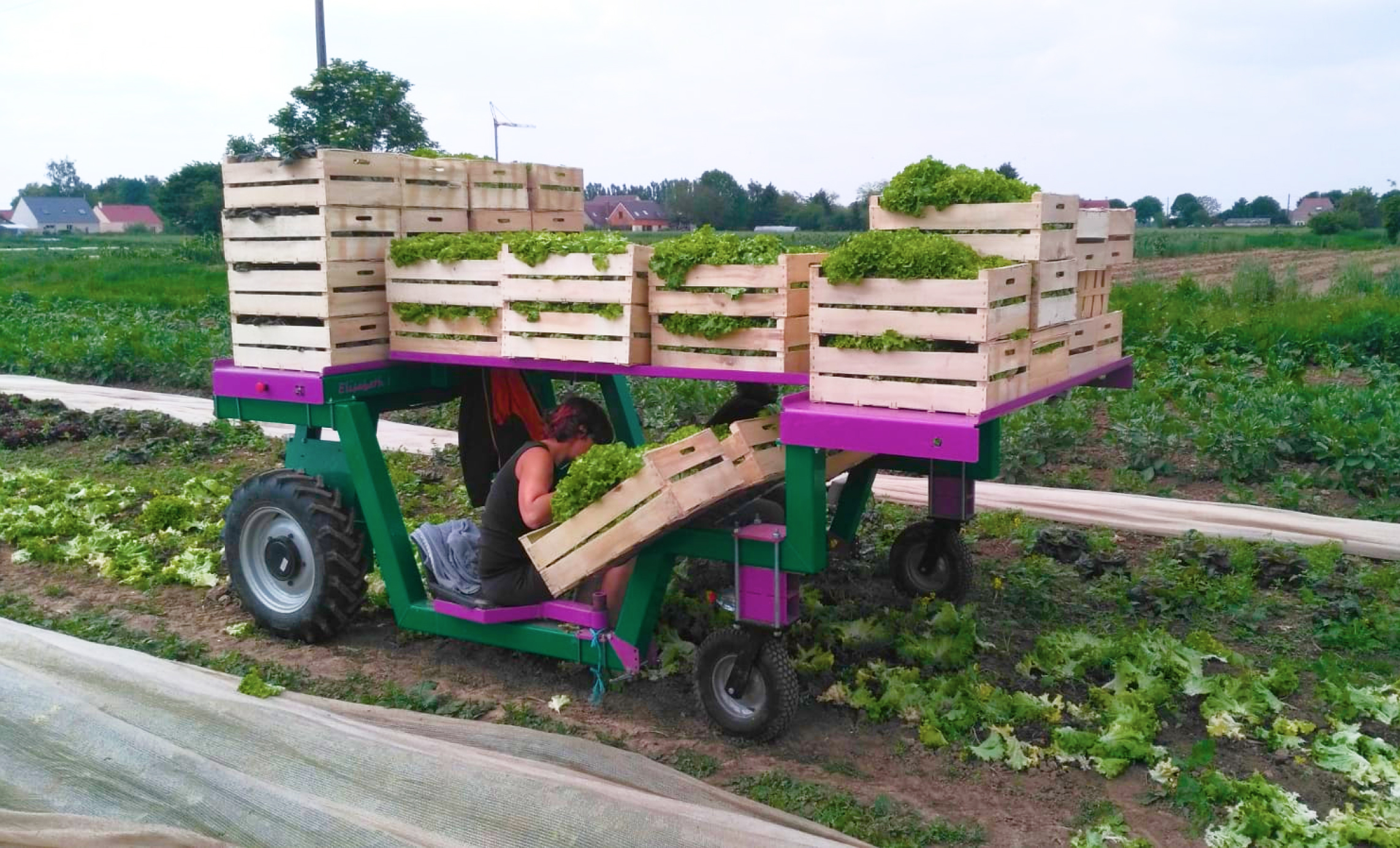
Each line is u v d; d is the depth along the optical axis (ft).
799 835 13.11
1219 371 47.52
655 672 18.98
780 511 17.62
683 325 16.66
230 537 21.47
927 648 18.67
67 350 61.05
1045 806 14.89
